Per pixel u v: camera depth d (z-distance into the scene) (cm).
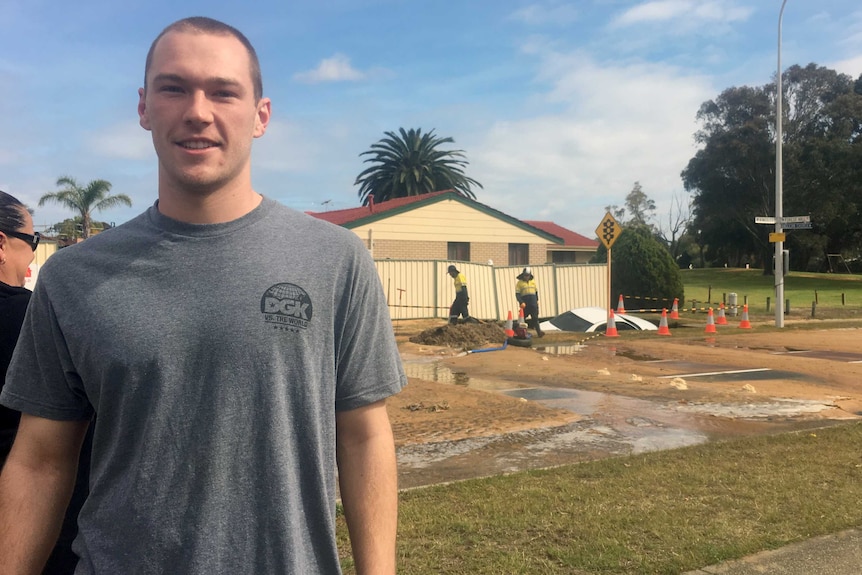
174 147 160
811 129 5303
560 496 491
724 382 1069
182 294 154
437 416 786
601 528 430
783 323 2167
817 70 5250
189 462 150
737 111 5359
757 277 5475
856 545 411
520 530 428
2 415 219
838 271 6184
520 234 3008
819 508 469
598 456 622
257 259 159
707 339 1748
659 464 579
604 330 1948
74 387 160
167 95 163
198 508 150
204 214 163
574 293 2338
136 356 149
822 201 5106
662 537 418
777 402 891
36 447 163
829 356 1416
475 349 1491
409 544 405
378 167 5719
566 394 948
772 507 471
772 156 5172
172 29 167
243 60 169
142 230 162
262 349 153
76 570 156
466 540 412
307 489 160
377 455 172
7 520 159
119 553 150
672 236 7569
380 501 170
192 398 151
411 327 1973
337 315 168
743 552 399
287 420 156
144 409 151
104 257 159
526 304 1800
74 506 186
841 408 857
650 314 2542
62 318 156
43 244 1633
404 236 2748
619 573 373
